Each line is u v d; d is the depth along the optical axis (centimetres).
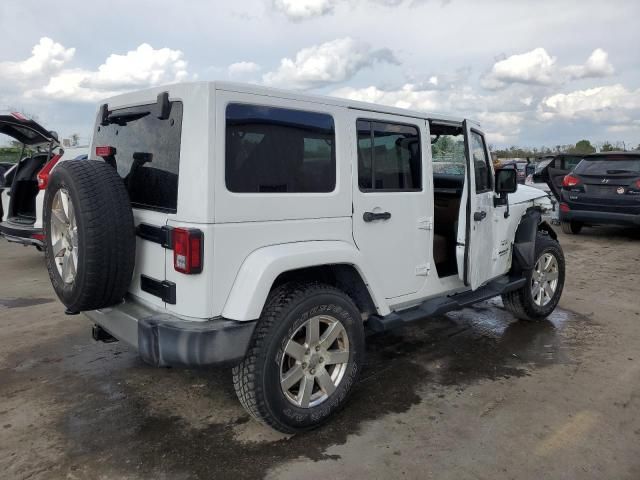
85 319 510
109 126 341
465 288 432
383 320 344
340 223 318
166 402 344
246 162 273
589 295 620
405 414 331
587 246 951
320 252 295
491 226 436
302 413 298
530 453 288
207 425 315
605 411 337
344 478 265
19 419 321
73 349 434
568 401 351
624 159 980
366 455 285
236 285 272
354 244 328
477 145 427
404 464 277
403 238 362
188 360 259
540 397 356
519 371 400
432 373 396
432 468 274
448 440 301
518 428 314
